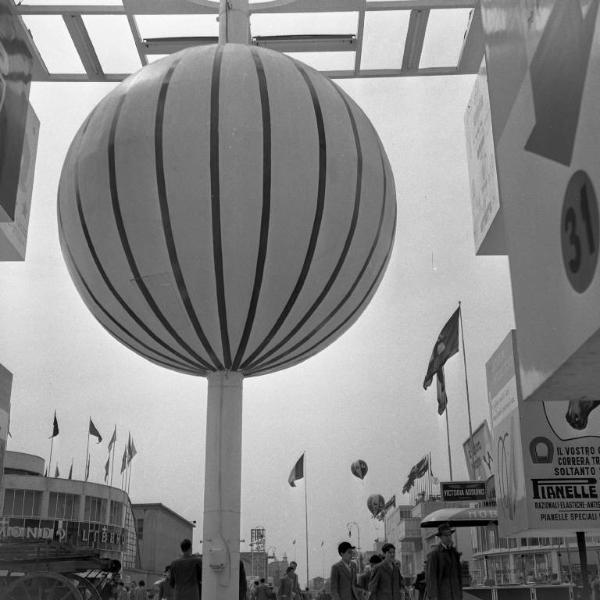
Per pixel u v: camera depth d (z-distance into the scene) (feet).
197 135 52.95
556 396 19.42
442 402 112.47
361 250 56.65
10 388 52.60
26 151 59.00
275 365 62.28
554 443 44.32
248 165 52.70
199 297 54.44
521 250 19.63
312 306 56.49
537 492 43.52
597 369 16.92
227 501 59.11
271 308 55.36
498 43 22.59
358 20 71.51
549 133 17.40
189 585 53.67
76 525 254.47
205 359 59.93
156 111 54.19
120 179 53.57
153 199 52.80
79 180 55.98
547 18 17.65
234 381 61.98
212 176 52.44
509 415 47.93
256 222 52.70
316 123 55.21
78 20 71.10
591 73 14.65
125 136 54.19
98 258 55.47
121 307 57.26
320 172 54.13
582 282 15.38
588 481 43.73
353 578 53.93
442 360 109.40
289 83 56.34
